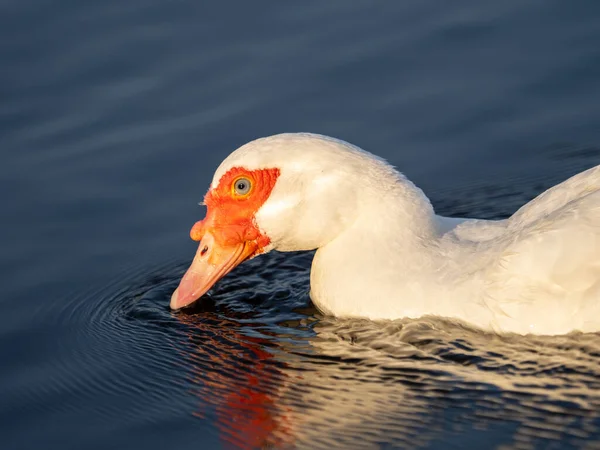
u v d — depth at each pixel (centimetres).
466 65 1623
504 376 959
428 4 1747
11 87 1639
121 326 1157
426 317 1038
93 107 1599
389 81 1608
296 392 981
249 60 1664
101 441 934
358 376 997
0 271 1285
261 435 920
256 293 1210
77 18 1775
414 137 1509
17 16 1778
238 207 1108
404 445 879
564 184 1077
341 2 1775
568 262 975
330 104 1572
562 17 1686
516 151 1475
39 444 938
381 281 1062
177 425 949
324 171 1079
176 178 1458
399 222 1073
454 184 1426
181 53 1689
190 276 1147
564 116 1520
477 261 1030
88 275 1279
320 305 1130
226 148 1502
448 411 920
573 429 871
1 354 1112
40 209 1405
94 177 1465
